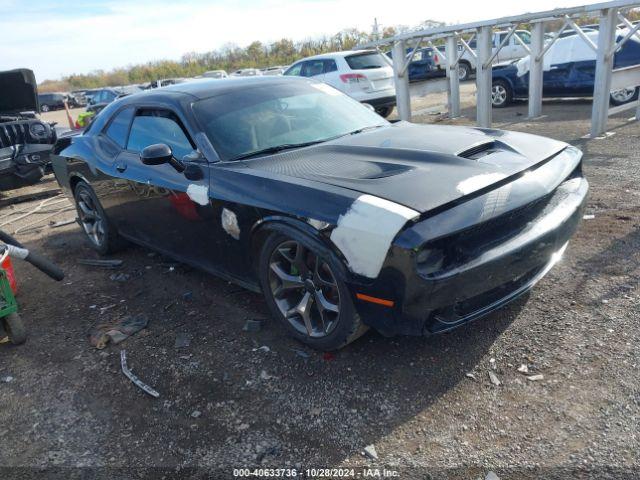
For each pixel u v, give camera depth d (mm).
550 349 2812
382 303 2535
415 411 2514
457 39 10906
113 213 4684
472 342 2973
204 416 2664
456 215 2463
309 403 2660
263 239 3145
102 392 2969
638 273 3459
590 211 4699
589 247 3936
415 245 2336
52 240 5922
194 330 3512
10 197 8188
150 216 4109
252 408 2678
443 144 3176
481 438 2301
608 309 3090
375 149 3193
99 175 4555
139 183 3998
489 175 2713
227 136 3535
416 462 2223
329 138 3695
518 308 3242
